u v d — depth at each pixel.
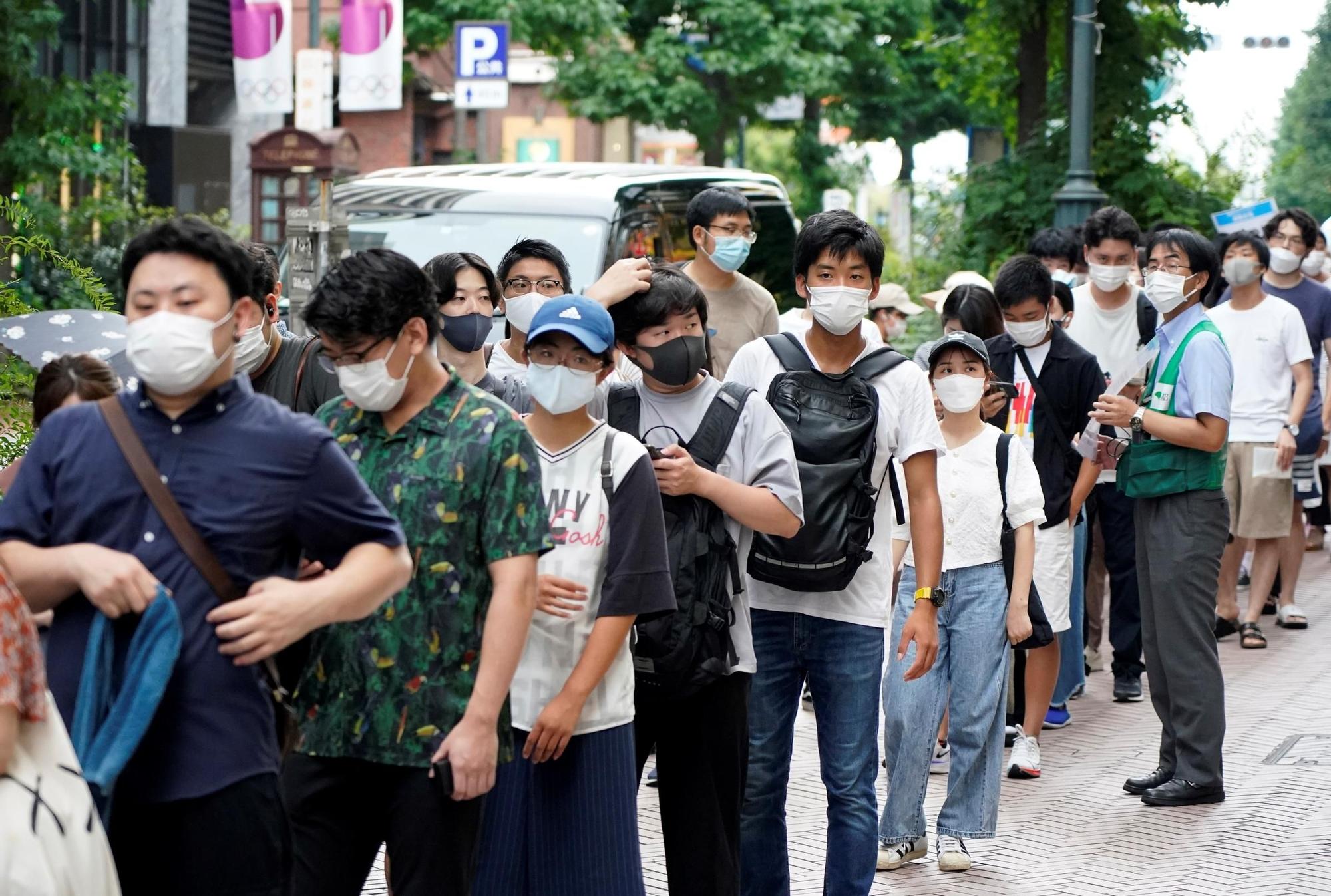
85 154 18.48
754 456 4.53
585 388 4.03
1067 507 7.34
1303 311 10.45
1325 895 5.62
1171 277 6.60
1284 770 7.23
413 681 3.55
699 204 7.60
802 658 5.00
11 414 5.78
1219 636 10.04
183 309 3.03
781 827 5.06
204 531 3.11
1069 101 18.19
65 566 2.99
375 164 33.06
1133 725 8.17
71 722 3.03
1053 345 7.48
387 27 20.50
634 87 23.50
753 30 23.41
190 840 3.10
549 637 4.09
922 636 5.11
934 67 30.50
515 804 4.09
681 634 4.32
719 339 7.69
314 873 3.61
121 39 26.95
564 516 4.09
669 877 4.53
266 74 20.48
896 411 4.98
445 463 3.57
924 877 5.91
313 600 3.10
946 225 19.09
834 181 31.08
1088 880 5.82
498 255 9.70
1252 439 9.73
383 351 3.49
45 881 2.83
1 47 17.42
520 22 23.69
